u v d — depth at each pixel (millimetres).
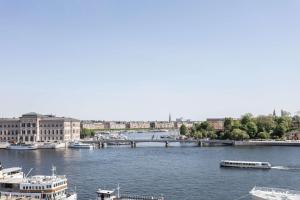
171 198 132000
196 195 136000
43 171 195875
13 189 118062
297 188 147000
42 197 116625
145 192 141500
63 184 122500
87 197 133375
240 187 149375
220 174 181750
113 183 159750
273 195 115562
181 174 182500
